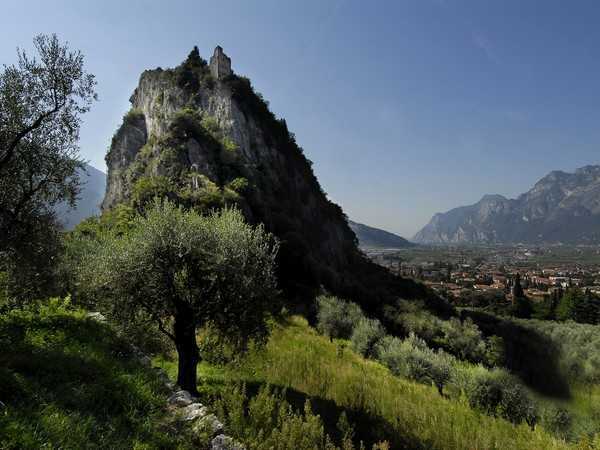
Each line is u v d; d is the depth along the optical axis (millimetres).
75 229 30859
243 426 8781
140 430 6695
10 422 5539
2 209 12641
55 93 13531
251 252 14828
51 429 5789
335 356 25297
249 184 67750
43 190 13844
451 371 24844
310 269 60938
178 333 14195
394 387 18438
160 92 100375
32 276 13852
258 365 18406
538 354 47344
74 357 8906
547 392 26719
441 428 13078
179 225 13930
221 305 14125
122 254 13367
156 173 63406
